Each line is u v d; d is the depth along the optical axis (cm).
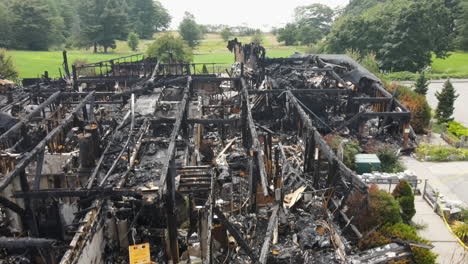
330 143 2811
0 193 1560
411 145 3250
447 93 3950
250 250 1597
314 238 1809
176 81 3644
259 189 2022
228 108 3594
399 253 1692
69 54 9325
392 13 7488
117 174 2053
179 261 1783
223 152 2898
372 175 2584
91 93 2819
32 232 1620
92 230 1606
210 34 15738
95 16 10544
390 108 3362
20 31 9525
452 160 3038
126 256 1769
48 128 2684
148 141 2427
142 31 13150
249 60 4881
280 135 3250
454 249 1925
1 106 3225
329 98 3559
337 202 2131
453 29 9606
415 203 2377
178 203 2041
